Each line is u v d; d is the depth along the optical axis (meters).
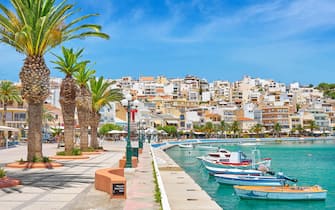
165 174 26.88
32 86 23.25
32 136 24.16
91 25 23.98
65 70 33.34
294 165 47.31
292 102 187.75
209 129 148.62
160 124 139.38
